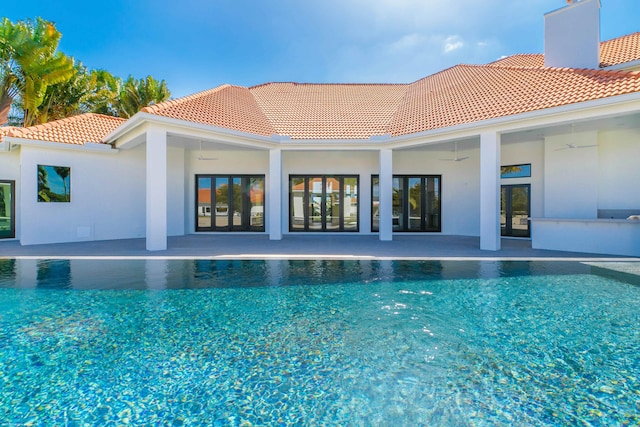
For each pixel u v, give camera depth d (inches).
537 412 129.6
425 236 668.1
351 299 263.7
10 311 235.5
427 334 200.7
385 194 588.4
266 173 710.5
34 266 367.2
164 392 143.3
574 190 529.0
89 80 1155.9
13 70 902.4
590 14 552.4
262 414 129.5
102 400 138.0
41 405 134.4
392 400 137.6
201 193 715.4
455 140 508.4
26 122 977.5
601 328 207.6
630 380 150.9
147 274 337.4
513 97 484.7
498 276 328.2
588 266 364.5
